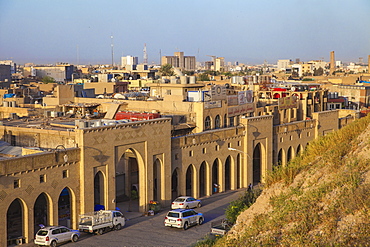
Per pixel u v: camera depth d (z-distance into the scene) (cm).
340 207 2239
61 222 4297
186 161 5306
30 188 3819
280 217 2423
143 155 4800
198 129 6025
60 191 4050
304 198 2466
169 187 5088
